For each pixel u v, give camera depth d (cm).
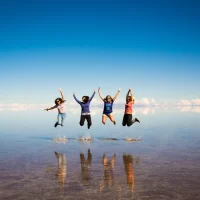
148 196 446
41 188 487
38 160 711
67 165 654
